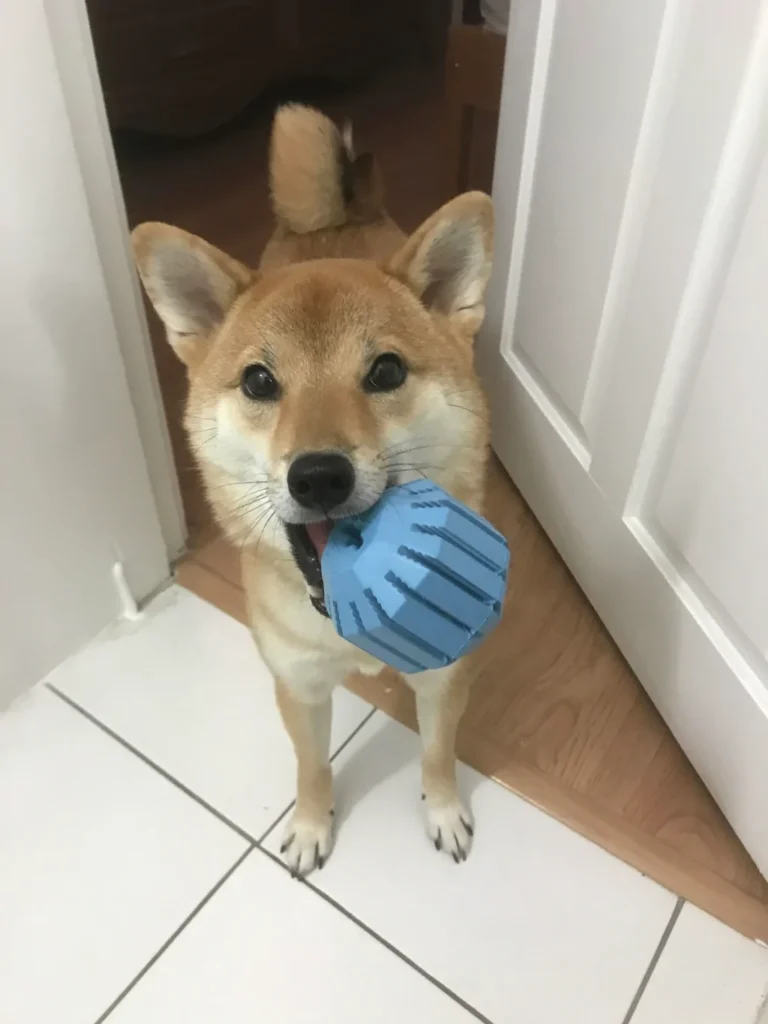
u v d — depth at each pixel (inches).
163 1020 18.1
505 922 19.5
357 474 14.0
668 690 22.2
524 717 23.4
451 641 12.8
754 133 15.3
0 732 22.9
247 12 43.4
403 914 19.6
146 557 25.4
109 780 21.9
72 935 19.3
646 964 18.9
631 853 20.6
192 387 17.1
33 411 20.0
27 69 16.5
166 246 16.0
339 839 20.9
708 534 19.0
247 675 24.2
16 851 20.6
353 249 24.2
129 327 22.1
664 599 21.3
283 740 22.8
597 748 22.8
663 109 17.5
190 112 43.7
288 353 15.3
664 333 18.8
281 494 14.3
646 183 18.5
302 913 19.6
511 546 28.0
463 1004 18.3
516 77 23.7
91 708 23.4
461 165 32.8
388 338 15.6
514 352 27.6
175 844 20.8
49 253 18.6
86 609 24.4
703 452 18.6
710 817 21.4
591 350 22.2
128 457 23.2
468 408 16.8
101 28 38.5
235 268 16.7
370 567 12.4
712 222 16.7
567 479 25.2
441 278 17.3
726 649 19.4
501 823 21.2
